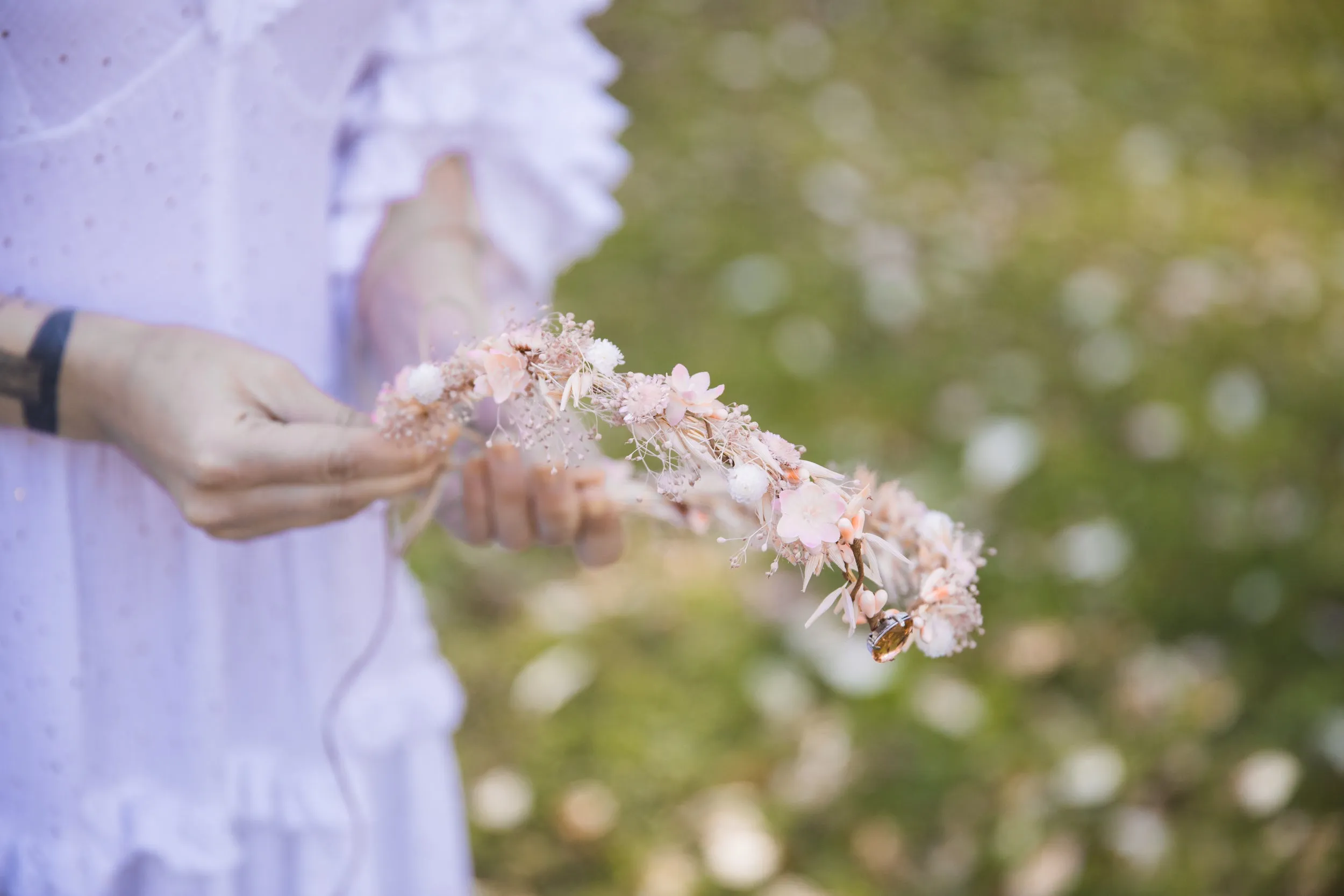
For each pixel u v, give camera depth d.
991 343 2.47
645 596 2.00
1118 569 2.02
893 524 0.97
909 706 1.83
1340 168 3.25
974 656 1.90
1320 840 1.65
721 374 2.33
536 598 2.00
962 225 2.80
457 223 1.15
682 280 2.55
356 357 1.15
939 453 2.22
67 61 0.97
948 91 3.29
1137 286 2.67
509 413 0.95
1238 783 1.73
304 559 1.10
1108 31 3.64
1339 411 2.39
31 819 1.07
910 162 3.00
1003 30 3.55
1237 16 3.80
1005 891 1.63
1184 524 2.11
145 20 0.97
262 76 1.01
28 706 1.05
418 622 1.21
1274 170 3.20
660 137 2.95
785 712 1.83
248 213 1.03
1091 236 2.82
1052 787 1.73
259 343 1.06
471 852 1.65
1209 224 2.92
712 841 1.67
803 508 0.89
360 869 1.17
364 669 1.15
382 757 1.21
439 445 0.98
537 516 1.07
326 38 1.03
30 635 1.04
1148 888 1.62
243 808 1.13
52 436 1.00
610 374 0.91
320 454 0.96
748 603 1.99
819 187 2.82
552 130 1.18
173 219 1.01
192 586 1.06
